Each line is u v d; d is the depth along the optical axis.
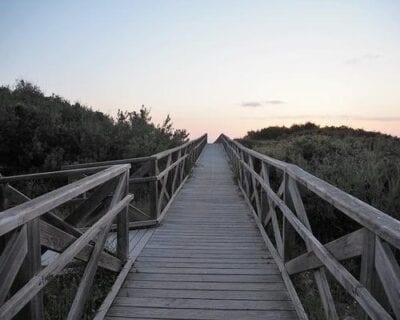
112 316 3.56
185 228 6.77
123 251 4.76
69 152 11.22
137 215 6.91
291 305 3.79
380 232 1.90
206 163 18.58
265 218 6.35
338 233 5.86
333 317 2.88
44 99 14.95
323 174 6.83
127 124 13.03
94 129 11.70
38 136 11.11
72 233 3.60
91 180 3.29
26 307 2.33
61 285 4.30
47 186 9.98
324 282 3.13
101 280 4.39
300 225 3.57
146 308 3.72
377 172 6.24
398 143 11.14
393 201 5.55
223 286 4.23
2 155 10.83
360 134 17.95
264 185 5.71
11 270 2.06
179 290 4.13
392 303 1.83
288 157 8.65
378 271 2.00
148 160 6.95
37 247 2.37
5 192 5.41
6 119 11.04
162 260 5.08
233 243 5.86
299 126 32.16
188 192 10.50
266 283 4.31
